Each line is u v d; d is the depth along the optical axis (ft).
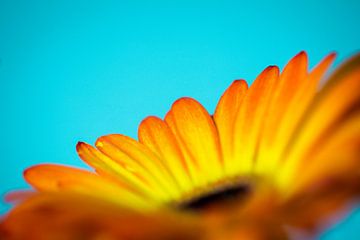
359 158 0.54
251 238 0.54
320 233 0.54
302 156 0.62
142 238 0.55
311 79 0.64
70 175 0.66
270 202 0.55
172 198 0.71
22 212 0.57
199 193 0.71
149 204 0.68
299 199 0.56
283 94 0.67
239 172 0.71
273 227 0.55
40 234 0.56
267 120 0.69
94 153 0.72
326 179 0.55
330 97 0.61
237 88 0.74
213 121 0.74
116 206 0.61
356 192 0.54
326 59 0.63
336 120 0.59
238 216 0.56
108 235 0.55
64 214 0.56
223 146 0.72
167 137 0.74
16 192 0.60
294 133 0.64
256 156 0.70
